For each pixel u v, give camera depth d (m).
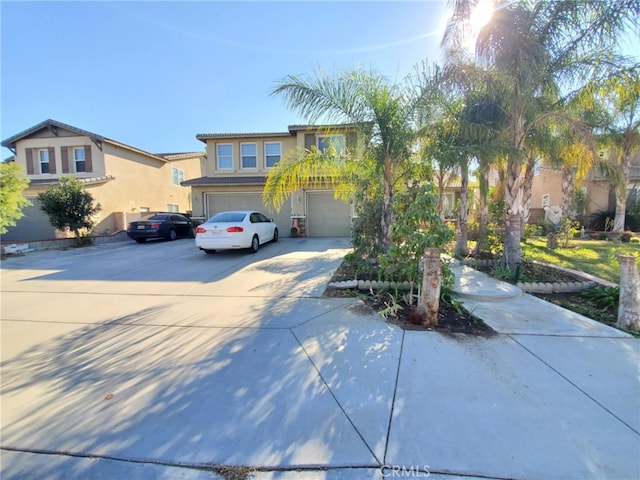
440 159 7.04
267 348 3.43
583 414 2.27
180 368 3.04
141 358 3.26
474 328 3.88
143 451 2.02
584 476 1.76
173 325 4.17
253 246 10.29
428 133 7.17
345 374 2.87
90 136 16.75
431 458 1.91
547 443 2.00
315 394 2.58
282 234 15.99
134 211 19.02
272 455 1.96
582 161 7.78
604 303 4.82
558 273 6.59
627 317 3.87
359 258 7.21
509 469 1.81
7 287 6.27
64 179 13.80
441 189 10.52
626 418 2.23
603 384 2.65
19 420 2.32
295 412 2.36
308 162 7.93
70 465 1.92
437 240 4.61
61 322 4.34
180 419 2.31
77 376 2.93
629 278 3.86
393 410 2.35
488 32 5.87
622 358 3.10
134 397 2.59
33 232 15.88
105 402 2.53
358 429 2.17
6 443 2.10
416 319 4.02
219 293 5.67
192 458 1.96
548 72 6.43
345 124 7.16
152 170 20.61
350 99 6.74
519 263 6.95
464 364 3.01
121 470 1.88
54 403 2.52
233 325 4.12
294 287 6.00
